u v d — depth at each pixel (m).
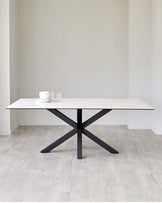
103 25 6.35
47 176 3.38
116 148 4.62
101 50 6.39
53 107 3.68
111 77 6.42
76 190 2.99
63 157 4.12
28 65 6.41
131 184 3.16
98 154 4.28
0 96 5.49
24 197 2.83
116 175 3.43
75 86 6.43
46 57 6.40
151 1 5.83
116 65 6.40
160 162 3.92
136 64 5.94
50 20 6.35
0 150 4.47
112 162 3.91
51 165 3.77
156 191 2.98
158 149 4.57
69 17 6.34
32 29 6.35
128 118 6.25
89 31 6.36
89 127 6.27
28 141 5.05
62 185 3.12
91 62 6.40
